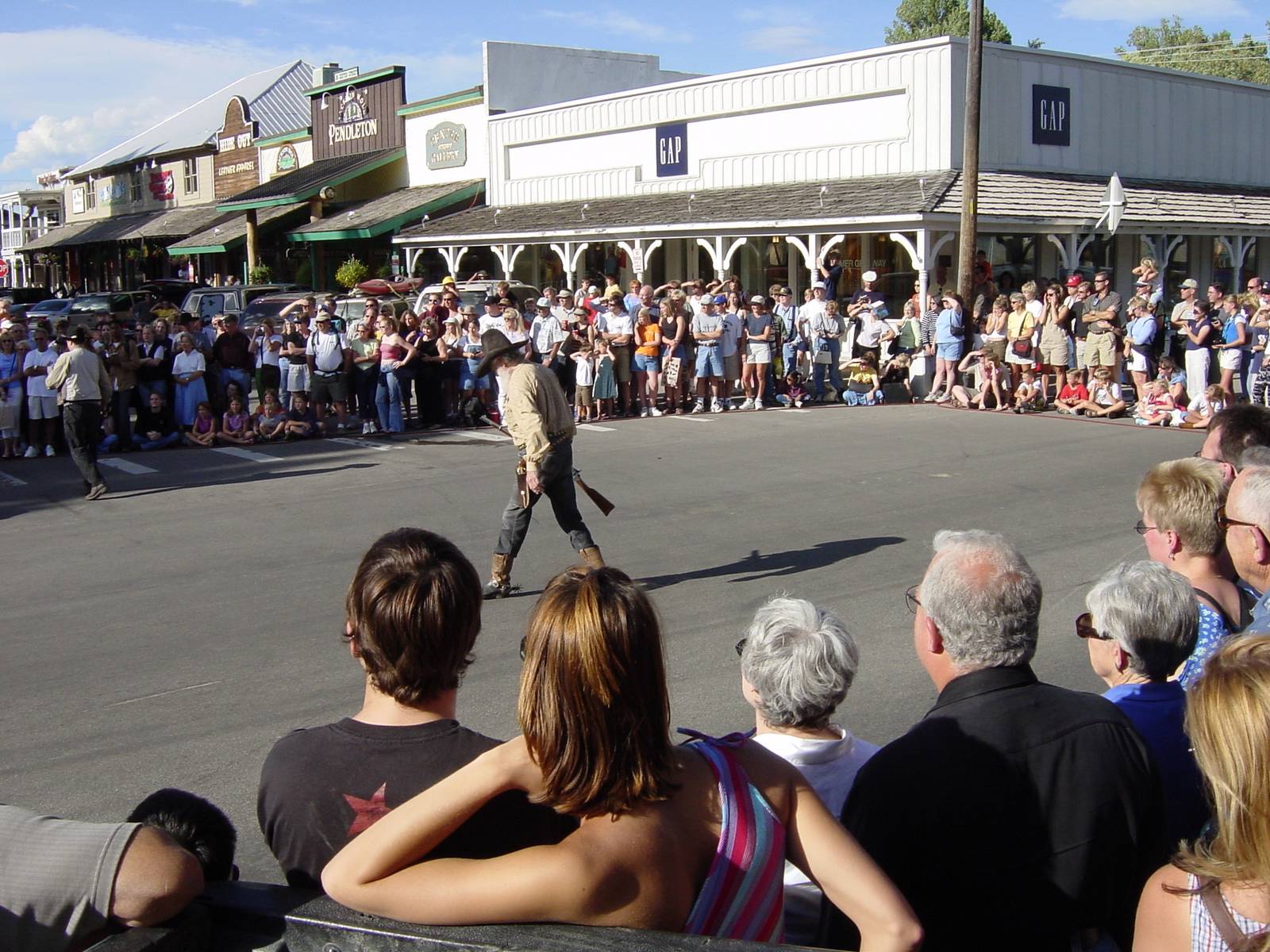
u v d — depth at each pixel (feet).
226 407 52.03
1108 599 10.04
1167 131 79.87
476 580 9.01
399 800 8.19
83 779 16.55
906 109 67.87
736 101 77.05
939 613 8.88
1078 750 8.33
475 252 99.25
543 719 6.79
